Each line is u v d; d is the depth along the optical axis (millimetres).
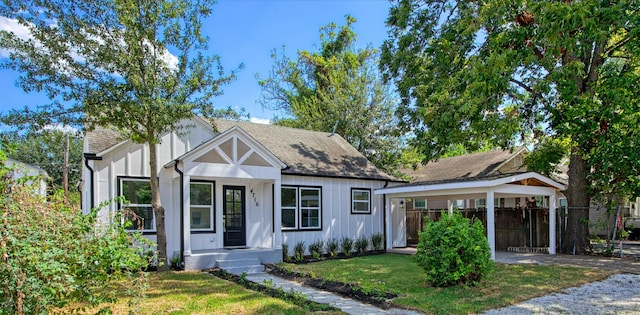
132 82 10438
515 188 13508
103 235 4855
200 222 13461
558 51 11734
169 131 11703
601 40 11227
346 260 14055
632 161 12555
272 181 14734
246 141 13266
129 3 10148
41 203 4535
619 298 7820
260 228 14711
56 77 10000
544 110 14844
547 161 16406
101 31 10391
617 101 12047
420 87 14906
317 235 15539
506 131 12820
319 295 8633
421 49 15898
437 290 8477
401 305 7406
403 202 18750
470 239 8633
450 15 15492
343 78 26672
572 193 15078
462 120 14078
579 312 6863
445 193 14375
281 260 13641
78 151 36875
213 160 12820
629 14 11492
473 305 7266
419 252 9195
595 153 13445
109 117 10453
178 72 11062
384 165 25375
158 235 11641
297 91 33969
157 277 10648
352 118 25641
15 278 3832
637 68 14117
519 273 10258
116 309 7043
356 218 16781
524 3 12375
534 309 7051
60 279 4176
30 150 35000
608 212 14406
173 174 12945
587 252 14492
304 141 18359
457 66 15078
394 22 16188
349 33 34000
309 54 33375
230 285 9562
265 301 7840
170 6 10766
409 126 17094
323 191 15906
